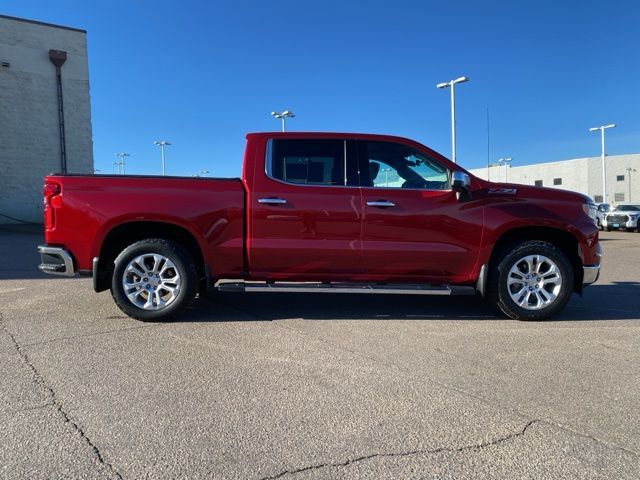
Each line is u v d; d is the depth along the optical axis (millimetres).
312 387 3801
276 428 3152
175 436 3039
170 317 5633
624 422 3277
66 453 2834
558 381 3969
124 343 4836
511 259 5758
